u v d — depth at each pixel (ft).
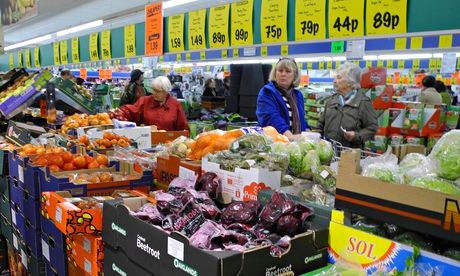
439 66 32.78
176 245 4.06
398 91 23.21
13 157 9.43
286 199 4.83
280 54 14.14
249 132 7.38
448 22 7.90
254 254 3.89
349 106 12.78
